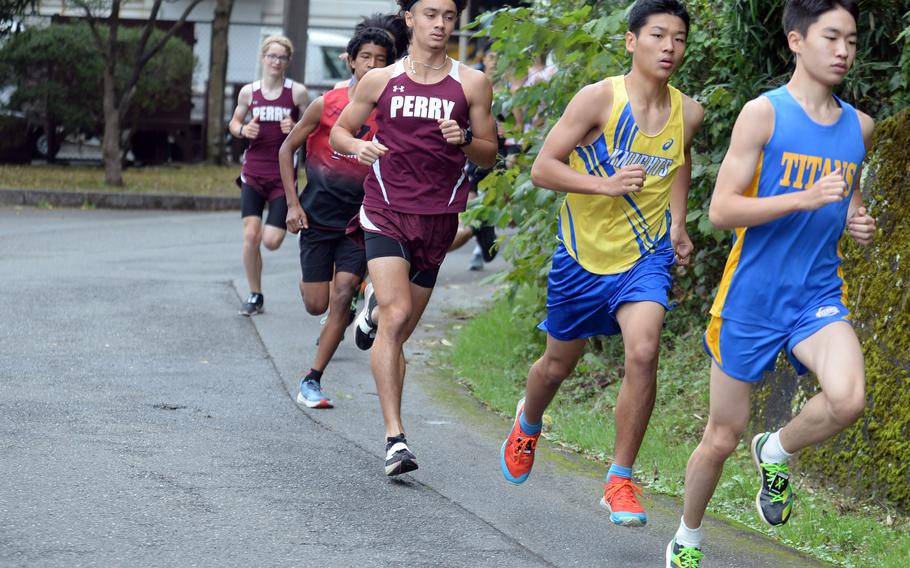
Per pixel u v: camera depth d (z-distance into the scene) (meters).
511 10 12.98
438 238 10.13
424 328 17.31
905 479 9.23
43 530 8.12
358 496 9.41
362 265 12.53
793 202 6.85
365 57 12.58
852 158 7.25
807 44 7.08
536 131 13.95
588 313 8.68
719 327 7.48
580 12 12.92
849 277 10.37
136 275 20.31
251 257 17.22
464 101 9.82
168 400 12.25
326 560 7.90
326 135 12.71
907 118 10.16
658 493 10.14
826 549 8.82
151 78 38.91
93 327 15.78
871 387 9.64
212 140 43.09
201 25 45.03
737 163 7.16
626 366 8.32
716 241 13.46
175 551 7.89
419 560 8.00
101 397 12.17
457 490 9.76
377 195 10.02
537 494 9.77
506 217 14.15
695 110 8.56
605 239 8.49
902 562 8.33
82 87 38.66
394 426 9.80
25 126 39.72
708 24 12.87
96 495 8.94
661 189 8.48
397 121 9.85
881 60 12.15
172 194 32.41
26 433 10.56
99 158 42.34
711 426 7.59
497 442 11.42
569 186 8.16
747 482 10.09
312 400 12.34
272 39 17.00
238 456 10.31
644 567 8.14
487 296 20.00
